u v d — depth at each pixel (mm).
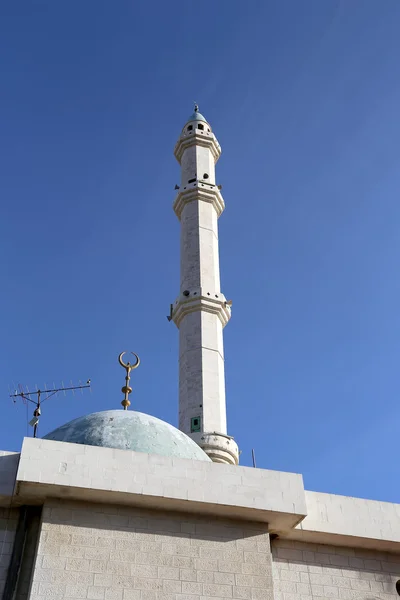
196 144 50500
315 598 20375
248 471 20281
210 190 47031
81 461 18953
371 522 21812
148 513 19281
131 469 19188
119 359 27703
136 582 17844
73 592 17250
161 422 24188
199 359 38969
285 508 19766
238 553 19219
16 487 18469
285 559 20953
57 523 18359
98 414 23734
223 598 18203
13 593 17625
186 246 44594
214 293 42000
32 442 19000
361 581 21188
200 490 19375
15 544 18516
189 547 18906
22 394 30031
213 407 37375
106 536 18453
